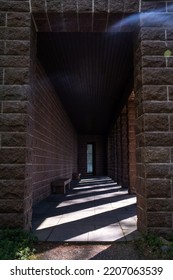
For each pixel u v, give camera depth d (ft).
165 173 11.23
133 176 26.84
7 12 12.04
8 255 8.66
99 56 19.48
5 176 11.18
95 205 19.86
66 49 18.40
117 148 39.99
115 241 10.66
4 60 11.77
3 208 11.01
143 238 10.60
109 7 12.02
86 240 10.74
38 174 21.13
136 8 12.05
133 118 27.07
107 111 40.65
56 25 12.93
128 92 25.26
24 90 11.63
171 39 11.93
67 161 43.73
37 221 14.34
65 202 21.36
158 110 11.55
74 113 42.37
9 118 11.46
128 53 19.10
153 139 11.41
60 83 26.48
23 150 11.32
